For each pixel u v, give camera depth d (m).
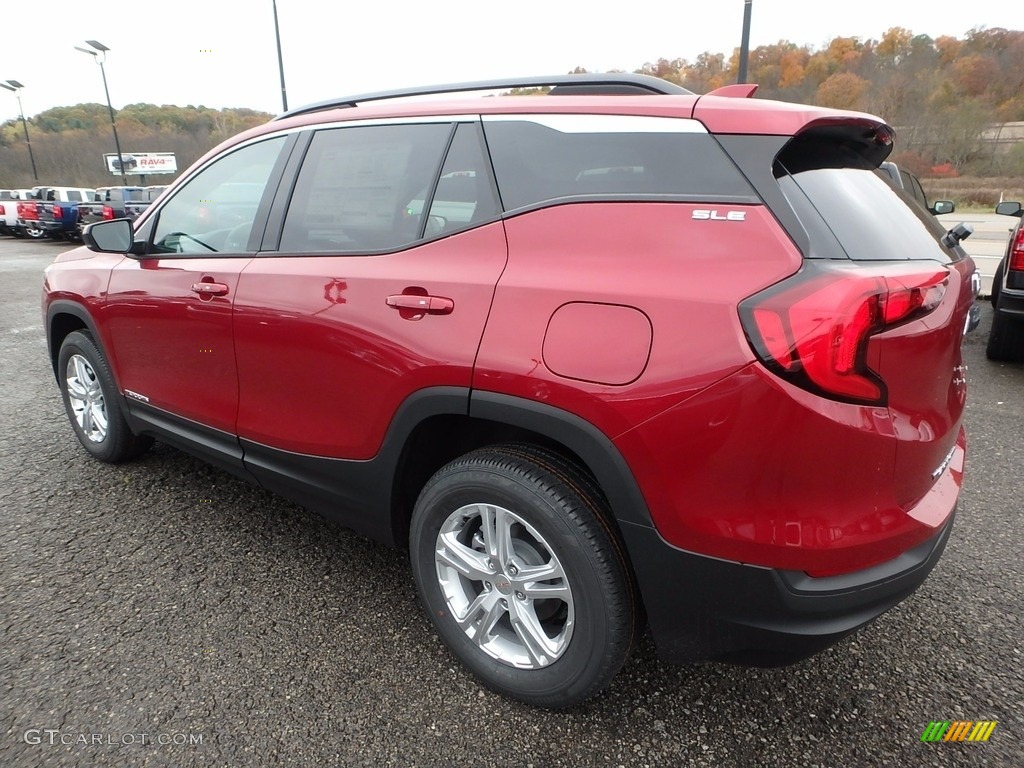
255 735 1.95
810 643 1.65
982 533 3.10
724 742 1.95
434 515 2.11
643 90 2.02
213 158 2.91
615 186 1.81
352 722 2.00
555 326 1.77
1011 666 2.26
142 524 3.10
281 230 2.54
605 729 1.99
